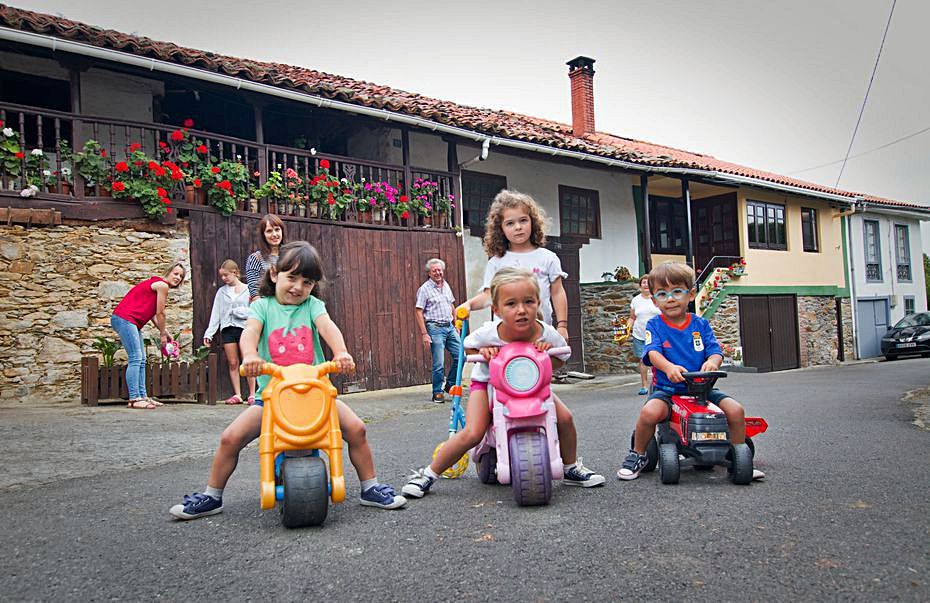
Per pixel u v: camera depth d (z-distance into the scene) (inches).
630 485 155.9
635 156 590.6
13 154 320.5
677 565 101.5
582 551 109.1
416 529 124.3
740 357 722.2
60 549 117.3
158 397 333.4
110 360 319.3
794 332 840.3
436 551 111.5
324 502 124.8
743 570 98.7
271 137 497.0
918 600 87.2
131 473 187.9
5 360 314.7
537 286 146.2
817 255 882.1
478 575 100.3
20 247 319.6
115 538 123.0
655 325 169.0
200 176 364.5
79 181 334.3
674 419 161.9
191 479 176.1
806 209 880.3
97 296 335.9
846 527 117.4
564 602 89.9
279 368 132.2
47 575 104.7
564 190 619.2
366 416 320.2
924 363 703.7
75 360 329.7
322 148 536.4
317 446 129.3
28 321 319.9
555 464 141.7
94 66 354.0
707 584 94.2
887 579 93.9
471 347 150.5
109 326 338.0
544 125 749.9
